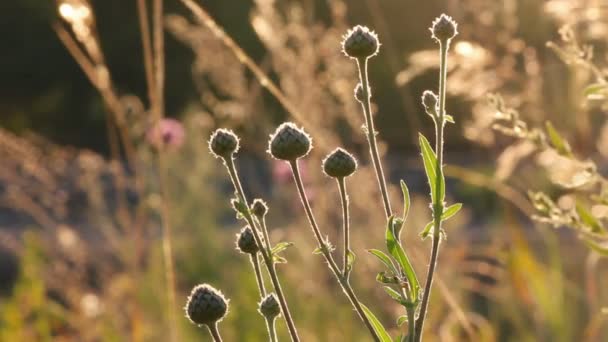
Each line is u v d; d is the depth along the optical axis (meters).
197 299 2.08
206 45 6.77
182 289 8.38
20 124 25.83
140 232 5.44
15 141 6.65
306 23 6.79
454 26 2.10
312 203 6.34
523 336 5.01
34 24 27.25
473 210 9.61
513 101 4.48
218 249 8.81
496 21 4.72
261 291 2.23
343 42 2.21
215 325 2.10
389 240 2.05
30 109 26.27
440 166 2.07
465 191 10.24
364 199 5.68
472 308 5.96
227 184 10.64
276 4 7.38
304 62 5.98
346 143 6.16
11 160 6.54
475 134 4.70
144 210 5.33
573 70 4.07
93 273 7.12
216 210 9.19
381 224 5.63
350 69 6.05
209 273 8.59
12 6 27.00
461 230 7.40
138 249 5.55
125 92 26.52
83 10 4.63
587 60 2.79
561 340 4.74
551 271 4.85
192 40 6.92
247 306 6.67
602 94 2.76
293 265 6.36
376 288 5.72
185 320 6.41
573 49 2.81
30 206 6.68
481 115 4.56
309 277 6.26
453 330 5.04
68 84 27.34
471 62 4.44
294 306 6.39
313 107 5.84
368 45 2.19
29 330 6.32
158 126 4.14
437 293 5.11
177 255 8.70
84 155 7.05
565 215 2.70
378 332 2.11
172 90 25.05
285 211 7.21
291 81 5.91
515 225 4.79
